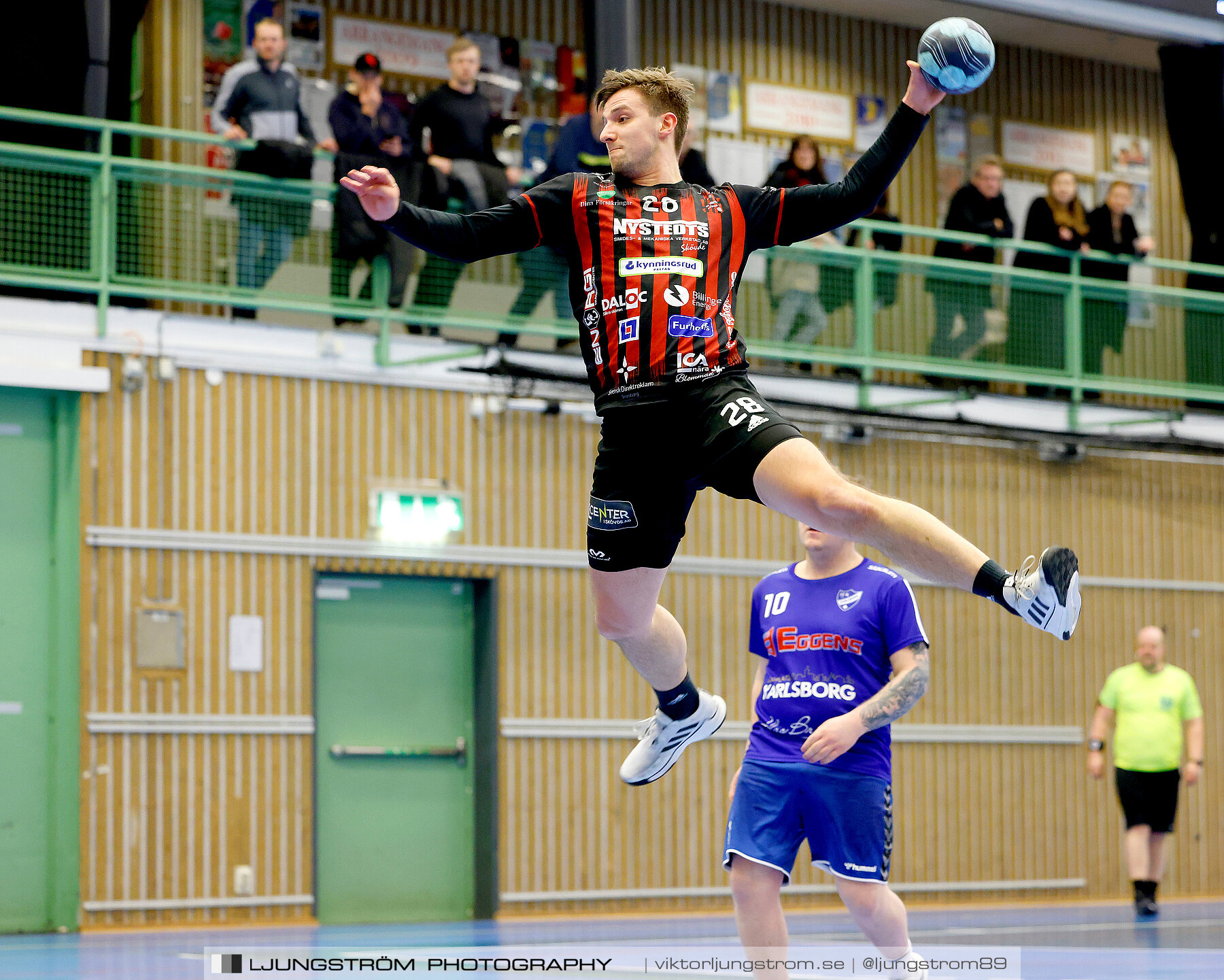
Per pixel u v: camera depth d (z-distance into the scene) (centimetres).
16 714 1098
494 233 393
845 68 1605
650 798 1287
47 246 1090
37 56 1134
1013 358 1412
